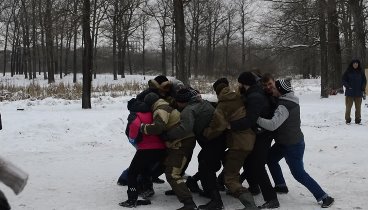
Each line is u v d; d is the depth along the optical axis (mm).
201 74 57312
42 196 6637
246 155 5996
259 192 6832
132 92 25156
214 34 57031
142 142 6105
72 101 19938
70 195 6703
